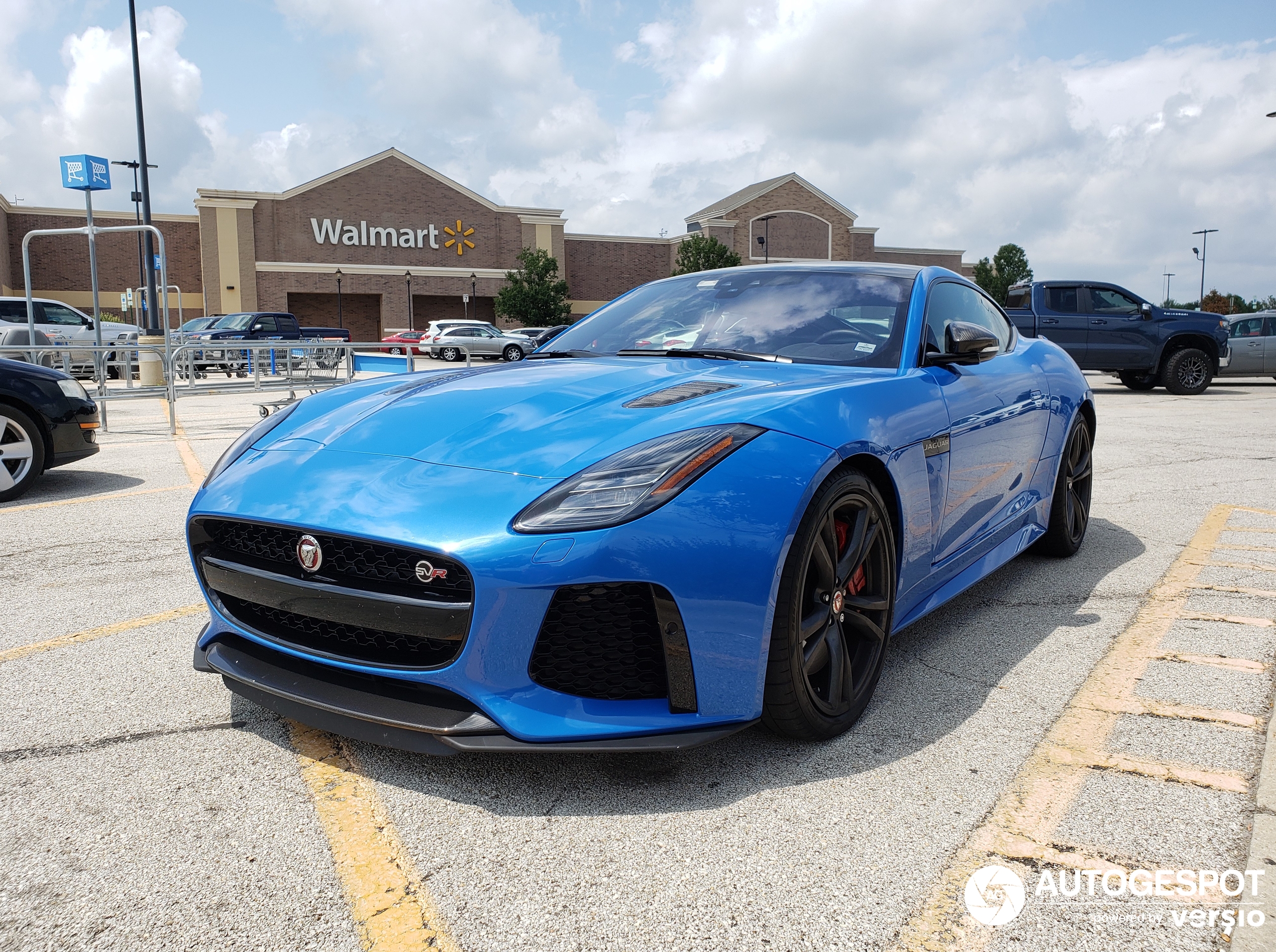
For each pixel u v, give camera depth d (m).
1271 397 12.10
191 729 2.10
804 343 2.62
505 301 46.28
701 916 1.42
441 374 2.63
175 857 1.58
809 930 1.38
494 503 1.71
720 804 1.75
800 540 1.85
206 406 11.55
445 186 47.41
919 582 2.43
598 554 1.64
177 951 1.34
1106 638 2.73
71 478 5.75
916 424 2.29
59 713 2.19
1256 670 2.45
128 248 44.62
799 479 1.82
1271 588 3.24
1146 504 4.82
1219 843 1.61
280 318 23.44
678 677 1.72
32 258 43.16
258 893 1.48
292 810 1.74
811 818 1.70
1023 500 3.23
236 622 2.01
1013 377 3.07
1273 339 14.34
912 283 2.80
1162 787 1.81
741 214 50.22
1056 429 3.42
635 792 1.80
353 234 45.97
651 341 2.80
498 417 2.04
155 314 21.30
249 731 2.09
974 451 2.65
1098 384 15.08
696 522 1.70
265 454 2.14
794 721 1.92
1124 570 3.52
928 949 1.34
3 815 1.72
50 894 1.48
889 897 1.46
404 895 1.47
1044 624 2.88
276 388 11.20
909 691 2.32
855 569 2.05
